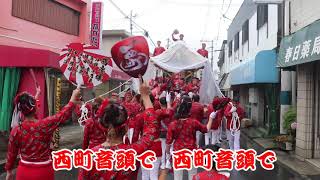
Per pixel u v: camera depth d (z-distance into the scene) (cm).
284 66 1315
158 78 1608
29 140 512
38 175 515
